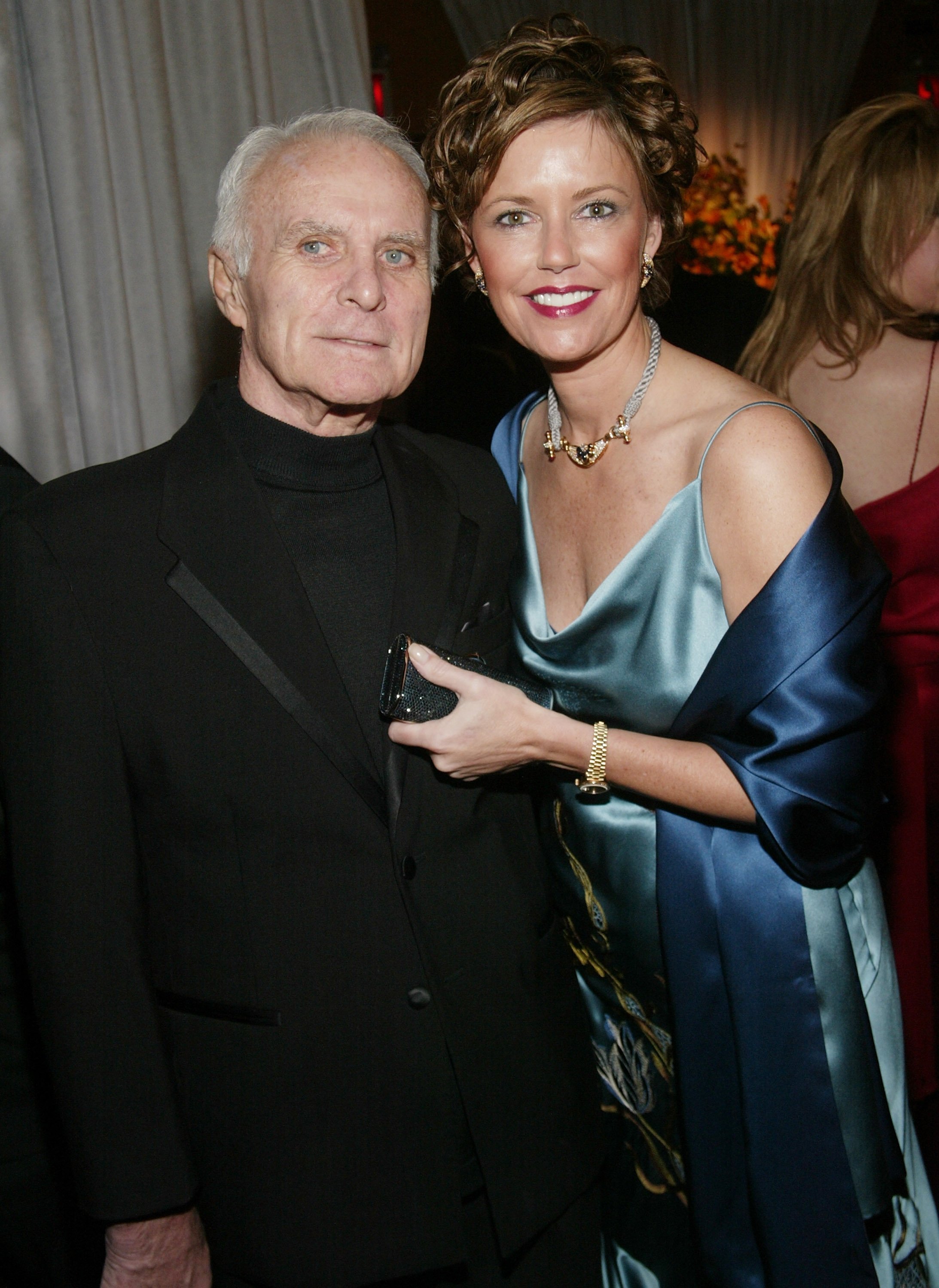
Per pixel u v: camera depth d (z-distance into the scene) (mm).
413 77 4766
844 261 1807
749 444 1225
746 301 2764
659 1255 1581
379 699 1218
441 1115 1248
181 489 1182
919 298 1785
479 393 3287
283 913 1193
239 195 1189
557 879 1557
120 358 2695
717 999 1355
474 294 1488
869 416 1849
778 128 6227
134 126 2711
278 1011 1197
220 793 1165
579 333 1291
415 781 1231
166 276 2838
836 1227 1327
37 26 2502
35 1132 1513
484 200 1277
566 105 1195
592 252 1256
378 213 1158
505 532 1472
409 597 1252
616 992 1547
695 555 1287
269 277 1159
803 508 1202
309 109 3324
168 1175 1145
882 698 1264
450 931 1260
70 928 1116
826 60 6395
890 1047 1448
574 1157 1388
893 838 2002
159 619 1145
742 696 1234
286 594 1173
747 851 1335
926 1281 1496
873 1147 1340
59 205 2572
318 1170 1210
